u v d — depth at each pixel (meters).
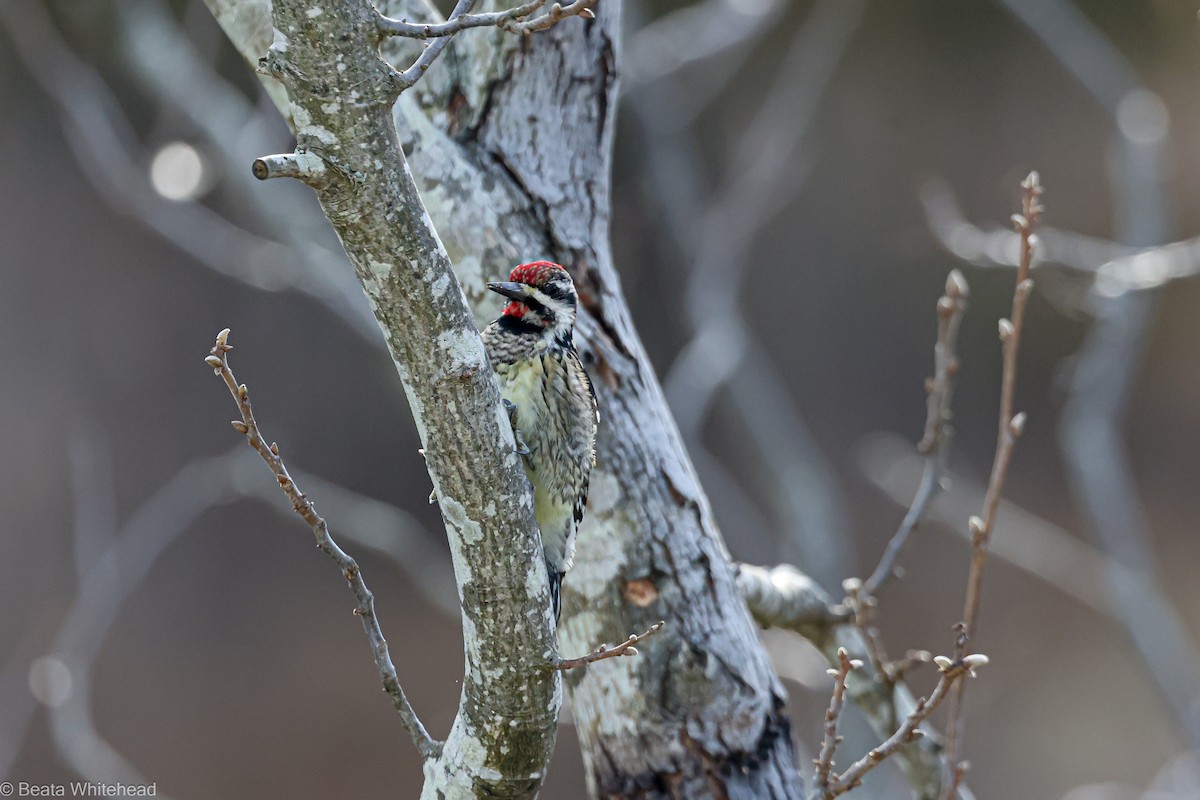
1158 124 11.42
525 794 4.64
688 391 12.17
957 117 27.08
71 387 24.36
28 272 24.23
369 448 24.83
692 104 15.98
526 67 5.82
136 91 17.05
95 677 21.41
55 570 22.64
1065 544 12.23
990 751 19.97
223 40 17.09
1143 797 10.16
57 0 14.38
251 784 20.12
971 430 27.64
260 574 23.22
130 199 12.17
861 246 27.19
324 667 21.92
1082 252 10.80
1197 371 27.78
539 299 5.80
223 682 21.64
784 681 14.10
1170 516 26.52
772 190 14.38
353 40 3.85
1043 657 22.11
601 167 6.09
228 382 4.22
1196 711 9.91
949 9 26.30
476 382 4.21
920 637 23.12
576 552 5.81
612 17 5.98
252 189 11.98
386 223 4.01
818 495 13.07
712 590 5.84
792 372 27.27
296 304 24.97
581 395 5.86
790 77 22.47
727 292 12.70
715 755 5.73
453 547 4.42
